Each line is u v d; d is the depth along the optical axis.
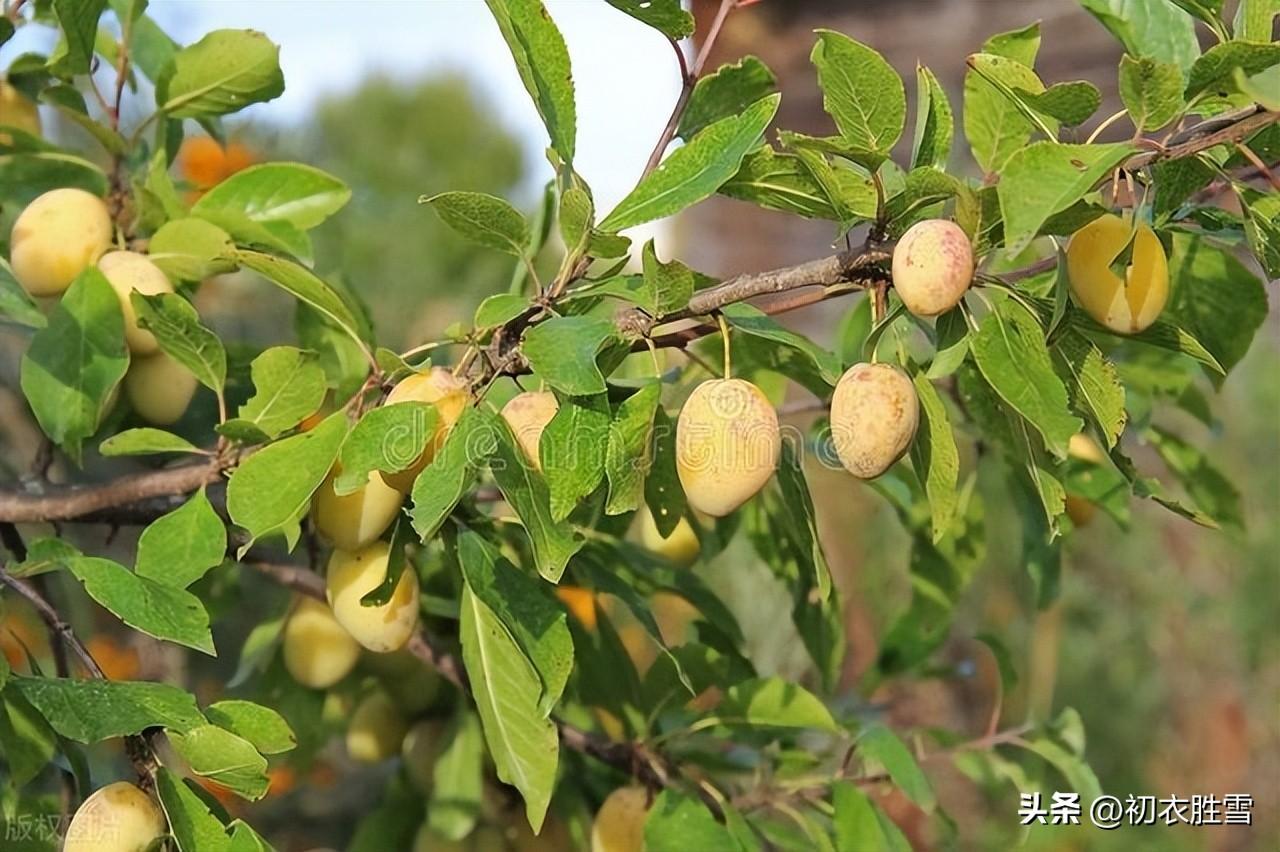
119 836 0.64
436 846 0.84
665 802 0.74
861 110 0.64
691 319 0.67
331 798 1.15
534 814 0.68
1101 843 1.29
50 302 0.83
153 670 1.07
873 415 0.63
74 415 0.73
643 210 0.65
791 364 0.75
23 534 1.01
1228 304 0.74
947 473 0.65
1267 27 0.65
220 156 1.08
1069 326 0.66
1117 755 1.46
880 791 0.88
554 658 0.67
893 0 1.85
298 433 0.69
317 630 0.80
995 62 0.64
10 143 0.81
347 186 0.80
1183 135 0.64
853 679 1.36
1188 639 1.52
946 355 0.64
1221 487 0.87
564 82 0.67
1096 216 0.62
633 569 0.79
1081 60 1.72
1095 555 1.54
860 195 0.64
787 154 0.65
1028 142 0.67
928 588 0.88
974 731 1.44
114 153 0.79
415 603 0.71
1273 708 1.50
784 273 0.65
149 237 0.79
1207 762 1.47
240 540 0.77
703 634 0.82
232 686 0.82
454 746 0.83
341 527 0.68
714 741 0.84
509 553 0.78
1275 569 1.50
